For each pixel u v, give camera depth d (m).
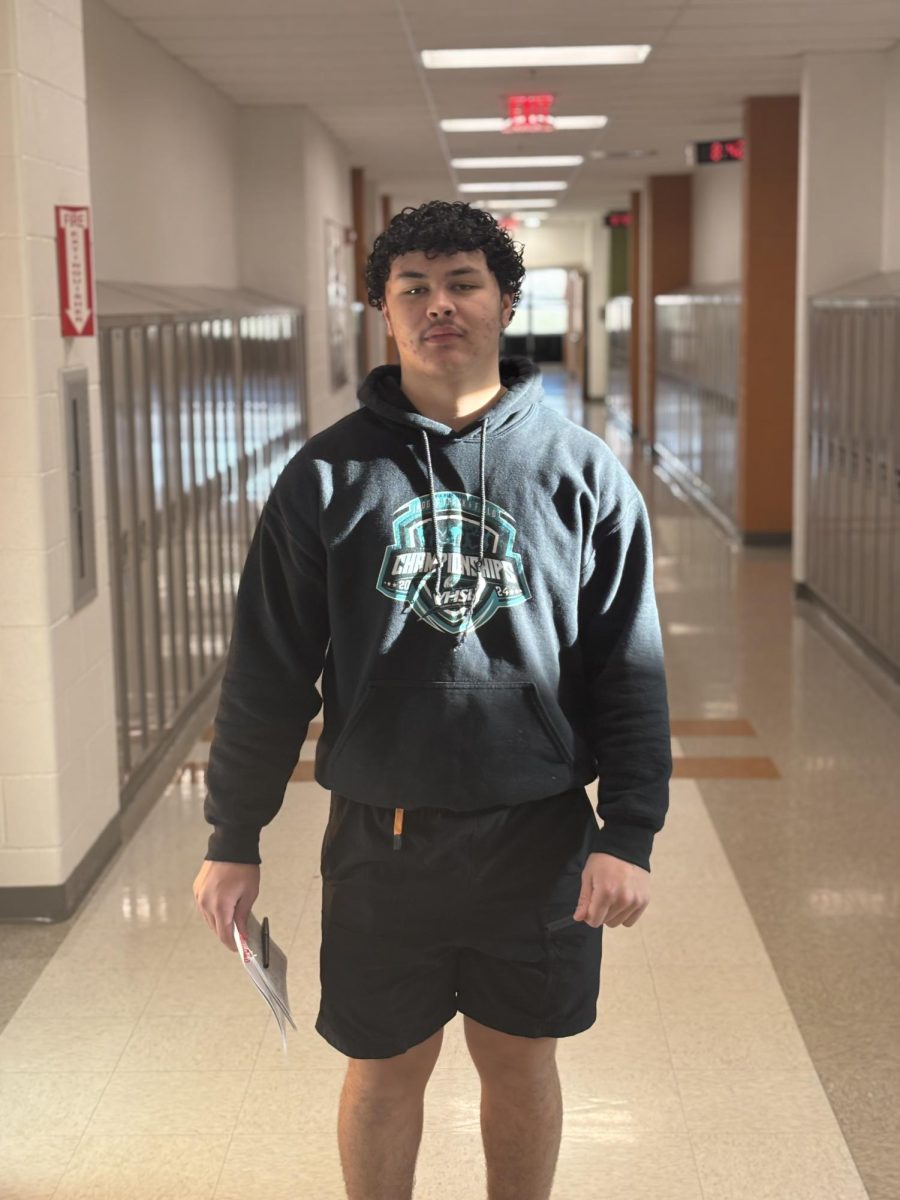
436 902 1.88
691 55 7.79
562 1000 1.94
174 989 3.43
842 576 7.50
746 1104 2.88
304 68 7.91
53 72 3.80
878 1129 2.78
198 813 4.76
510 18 6.65
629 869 1.82
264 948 1.93
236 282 9.52
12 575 3.71
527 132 10.63
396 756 1.84
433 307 1.79
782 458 10.20
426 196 18.84
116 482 4.70
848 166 8.03
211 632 6.47
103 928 3.80
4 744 3.77
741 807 4.77
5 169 3.55
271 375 8.15
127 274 6.46
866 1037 3.16
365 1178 2.06
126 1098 2.93
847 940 3.69
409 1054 2.02
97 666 4.22
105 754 4.30
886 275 7.59
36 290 3.65
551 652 1.85
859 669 6.74
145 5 6.15
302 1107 2.88
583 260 28.88
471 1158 2.67
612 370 22.83
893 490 6.41
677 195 15.78
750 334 10.02
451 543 1.82
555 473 1.84
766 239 9.82
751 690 6.36
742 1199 2.55
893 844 4.41
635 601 1.89
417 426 1.82
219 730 1.94
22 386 3.64
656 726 1.88
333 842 1.95
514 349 35.50
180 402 5.69
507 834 1.87
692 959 3.58
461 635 1.81
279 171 9.62
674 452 14.72
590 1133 2.77
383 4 6.27
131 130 6.56
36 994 3.42
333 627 1.86
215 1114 2.86
